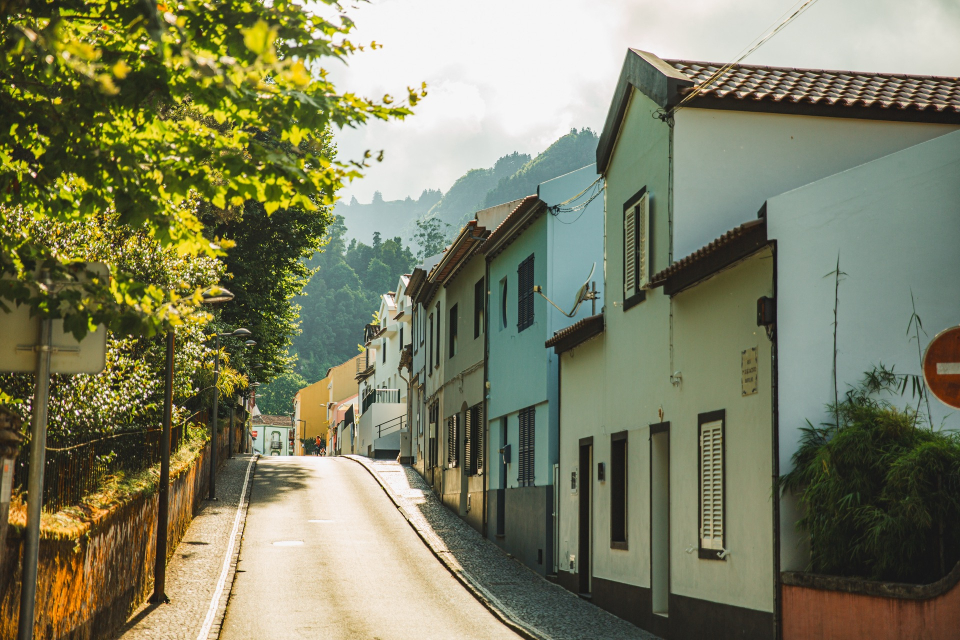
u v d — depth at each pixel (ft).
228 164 21.89
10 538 23.40
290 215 116.67
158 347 59.57
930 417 33.27
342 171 23.25
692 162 42.68
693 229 42.45
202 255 56.44
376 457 184.55
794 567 32.63
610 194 54.34
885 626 27.14
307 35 20.97
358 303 565.12
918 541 27.73
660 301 45.70
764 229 34.01
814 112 42.93
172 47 17.44
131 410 46.21
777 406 33.32
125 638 39.47
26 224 35.83
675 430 43.34
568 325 65.62
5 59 17.37
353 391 312.71
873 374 33.40
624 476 51.78
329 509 94.89
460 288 97.19
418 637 43.60
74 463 34.35
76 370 21.11
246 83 20.86
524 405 70.79
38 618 25.54
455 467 95.81
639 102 48.55
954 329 23.29
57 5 19.66
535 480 67.67
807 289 33.78
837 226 34.09
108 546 36.68
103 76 16.25
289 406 449.06
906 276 33.94
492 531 78.64
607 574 52.34
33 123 20.86
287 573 61.36
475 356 88.28
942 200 34.24
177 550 66.59
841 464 29.89
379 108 23.26
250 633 43.45
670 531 43.50
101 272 20.80
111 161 20.84
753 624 34.58
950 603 25.34
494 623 48.16
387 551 72.59
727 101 42.52
